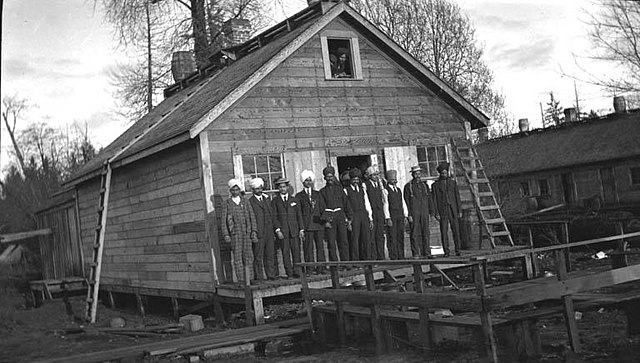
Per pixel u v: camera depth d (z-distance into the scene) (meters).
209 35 30.36
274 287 12.55
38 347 12.55
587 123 32.22
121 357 10.05
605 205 28.70
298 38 14.96
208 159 13.84
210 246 13.77
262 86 14.72
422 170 16.73
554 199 31.36
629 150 27.50
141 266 17.33
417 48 36.47
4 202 43.72
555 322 11.12
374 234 14.37
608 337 9.44
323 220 13.66
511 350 8.67
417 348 9.51
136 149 15.66
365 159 18.75
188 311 15.28
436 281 15.90
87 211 21.53
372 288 9.97
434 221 16.78
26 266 33.34
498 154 35.22
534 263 15.61
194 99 17.64
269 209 13.30
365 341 10.59
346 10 15.64
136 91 34.44
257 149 14.43
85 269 21.94
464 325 8.45
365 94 16.11
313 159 15.12
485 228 16.44
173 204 15.32
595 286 8.94
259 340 10.59
